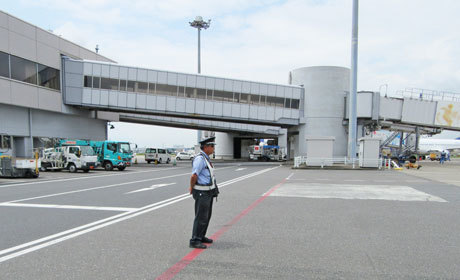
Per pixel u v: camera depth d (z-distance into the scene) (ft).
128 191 39.14
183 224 21.43
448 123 112.06
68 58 98.94
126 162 83.51
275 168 91.15
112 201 31.32
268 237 18.16
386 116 108.68
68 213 25.26
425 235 18.54
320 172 73.31
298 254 15.20
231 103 110.32
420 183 47.98
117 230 19.84
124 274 12.80
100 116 118.62
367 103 107.24
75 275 12.72
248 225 21.02
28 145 88.12
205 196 16.31
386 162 91.20
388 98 108.68
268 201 30.76
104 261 14.32
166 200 31.94
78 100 100.07
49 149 77.30
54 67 94.84
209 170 16.60
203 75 108.27
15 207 28.02
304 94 115.55
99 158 82.48
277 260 14.38
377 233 18.98
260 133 186.29
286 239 17.74
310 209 26.55
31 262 14.25
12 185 46.34
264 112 112.88
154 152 132.16
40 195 35.60
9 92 79.56
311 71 114.32
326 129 112.47
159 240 17.61
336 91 112.88
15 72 81.66
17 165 57.26
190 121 154.71
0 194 36.50
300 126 116.37
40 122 92.89
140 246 16.53
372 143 83.05
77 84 99.76
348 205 28.45
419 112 110.83
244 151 217.56
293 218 23.12
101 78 101.14
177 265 13.79
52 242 17.34
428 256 14.93
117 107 102.27
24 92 84.12
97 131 120.37
